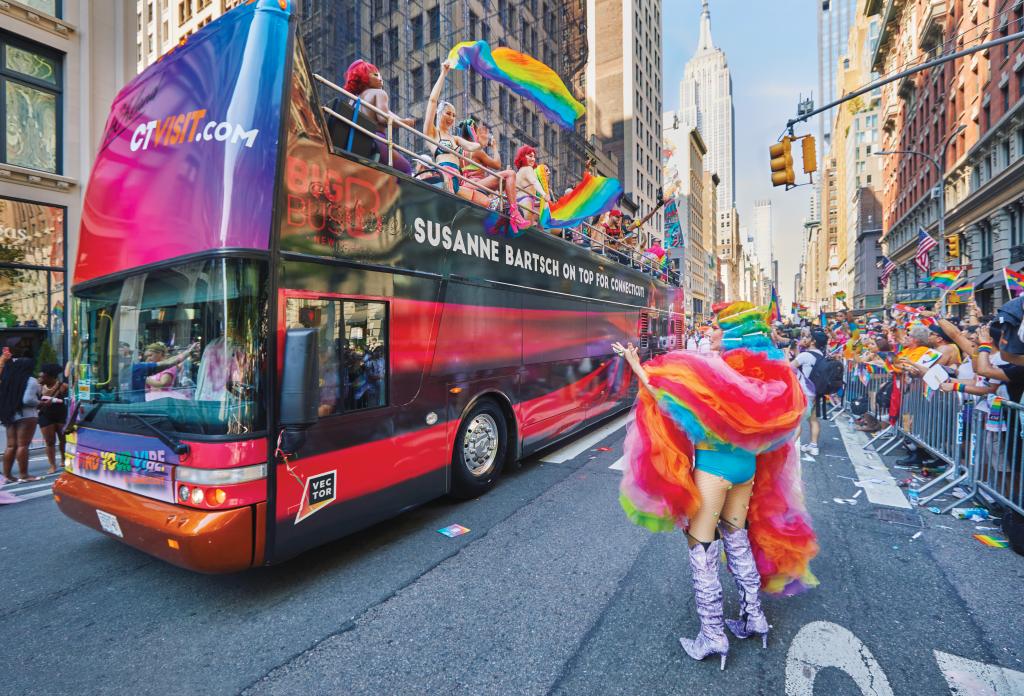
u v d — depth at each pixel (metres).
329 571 3.66
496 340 5.53
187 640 2.85
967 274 28.16
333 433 3.54
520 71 6.90
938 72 35.22
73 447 3.76
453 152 5.20
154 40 38.25
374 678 2.50
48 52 12.66
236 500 2.93
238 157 3.08
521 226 6.03
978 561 3.70
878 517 4.62
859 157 87.88
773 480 2.86
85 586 3.50
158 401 3.18
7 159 11.89
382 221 4.05
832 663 2.54
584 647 2.71
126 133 3.66
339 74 25.28
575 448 7.46
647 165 57.56
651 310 11.39
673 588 3.34
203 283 3.06
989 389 4.78
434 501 5.17
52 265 12.45
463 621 2.99
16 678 2.54
